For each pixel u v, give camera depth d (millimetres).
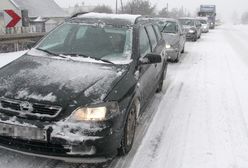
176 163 4641
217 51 17688
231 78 10289
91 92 4047
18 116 3840
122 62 4941
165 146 5125
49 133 3758
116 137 4078
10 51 15484
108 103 4008
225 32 40250
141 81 5223
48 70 4520
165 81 9430
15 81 4203
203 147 5180
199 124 6137
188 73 10820
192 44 21250
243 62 13906
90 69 4625
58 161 4426
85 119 3850
